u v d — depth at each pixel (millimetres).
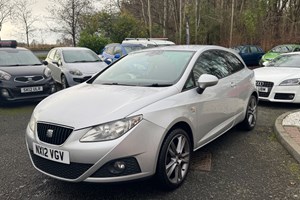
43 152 3059
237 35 28234
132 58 4527
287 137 4648
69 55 10391
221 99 4203
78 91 3678
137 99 3160
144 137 2924
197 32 29625
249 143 4801
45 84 7715
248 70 5500
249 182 3477
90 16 26891
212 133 4094
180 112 3318
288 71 7652
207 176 3631
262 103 7879
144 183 3436
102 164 2801
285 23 26984
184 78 3656
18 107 7633
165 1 31922
